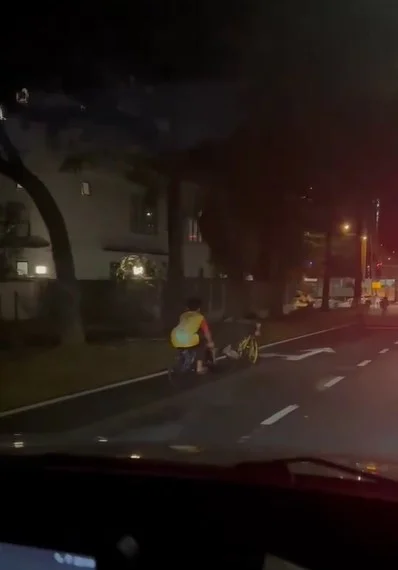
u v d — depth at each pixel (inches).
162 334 1149.7
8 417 467.8
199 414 485.1
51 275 1574.8
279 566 116.4
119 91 1124.5
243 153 1262.3
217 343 738.2
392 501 129.2
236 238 1428.4
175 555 117.9
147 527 121.0
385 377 687.7
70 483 136.1
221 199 1368.1
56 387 599.5
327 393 583.5
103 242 1694.1
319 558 117.3
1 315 1261.1
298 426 439.2
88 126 1257.4
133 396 563.5
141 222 1812.3
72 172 1584.6
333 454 197.2
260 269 1628.9
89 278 1660.9
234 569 116.9
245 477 139.6
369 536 120.6
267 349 995.9
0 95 796.6
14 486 135.5
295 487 134.3
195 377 611.8
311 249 2219.5
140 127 1285.7
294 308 2262.6
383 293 2974.9
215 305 1513.3
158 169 1290.6
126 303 1316.4
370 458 192.4
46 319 1228.5
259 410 501.4
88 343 964.0
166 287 1278.3
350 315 1959.9
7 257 1510.8
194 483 135.7
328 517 123.8
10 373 665.6
